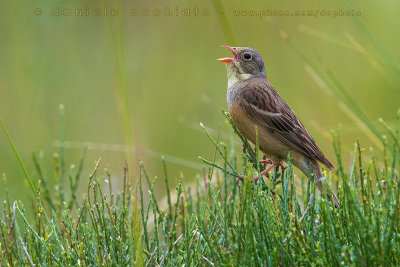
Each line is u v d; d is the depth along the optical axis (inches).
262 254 281.0
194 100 607.8
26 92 572.7
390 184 273.0
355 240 267.6
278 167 402.6
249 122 406.9
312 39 618.5
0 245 303.6
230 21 628.4
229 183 354.9
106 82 615.8
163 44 630.5
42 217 326.3
